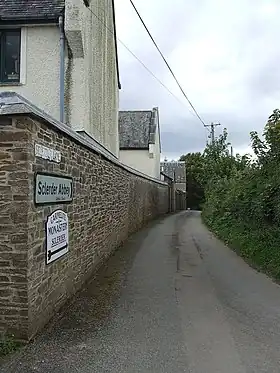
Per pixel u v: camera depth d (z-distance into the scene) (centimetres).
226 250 1557
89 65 1524
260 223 1422
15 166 583
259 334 641
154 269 1166
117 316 727
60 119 1377
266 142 1475
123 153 4525
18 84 1404
